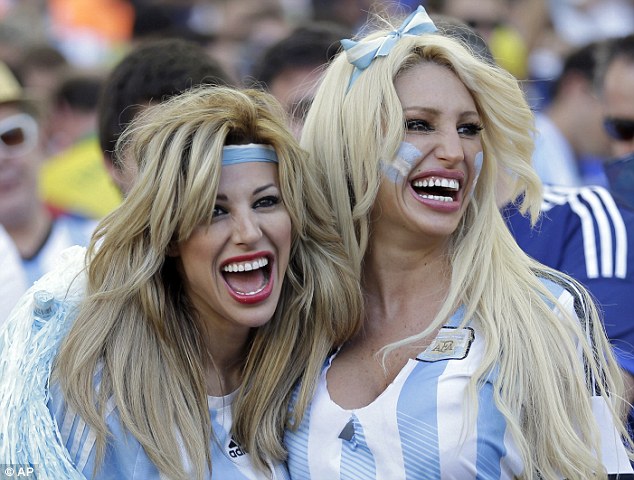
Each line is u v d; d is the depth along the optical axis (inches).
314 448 319.3
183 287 324.2
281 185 314.8
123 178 354.3
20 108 497.7
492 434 300.8
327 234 330.6
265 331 331.6
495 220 331.3
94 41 914.7
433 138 319.3
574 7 837.2
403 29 330.3
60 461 299.1
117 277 314.3
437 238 330.0
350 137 327.9
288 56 488.7
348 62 332.8
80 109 662.5
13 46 757.9
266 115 315.6
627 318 367.6
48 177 563.5
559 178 589.9
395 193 323.3
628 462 314.8
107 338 311.6
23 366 309.1
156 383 310.2
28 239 500.4
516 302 317.4
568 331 316.8
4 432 301.3
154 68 406.6
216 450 317.4
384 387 320.8
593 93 533.3
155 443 304.0
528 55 806.5
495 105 325.4
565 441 301.3
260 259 312.0
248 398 327.0
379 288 340.8
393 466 305.0
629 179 389.1
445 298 329.7
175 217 305.4
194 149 302.5
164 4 870.4
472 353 310.3
